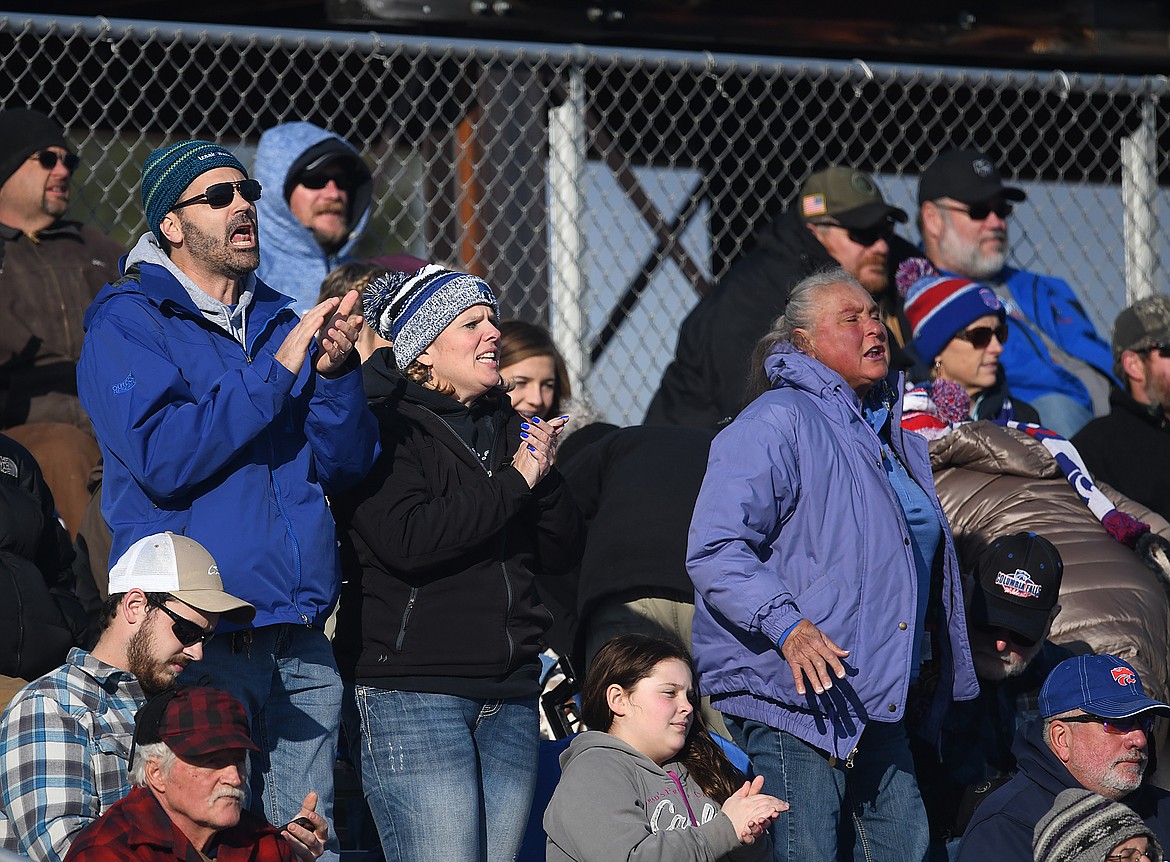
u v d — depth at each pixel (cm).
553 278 2602
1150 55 3084
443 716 1441
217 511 1386
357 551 1475
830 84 3072
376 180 2958
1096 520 2039
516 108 2677
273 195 2380
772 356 1652
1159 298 2370
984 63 3095
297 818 1330
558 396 2108
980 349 2242
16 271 2186
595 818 1435
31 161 2217
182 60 2916
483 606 1460
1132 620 1912
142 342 1402
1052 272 2838
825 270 1717
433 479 1480
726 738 1827
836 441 1578
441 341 1517
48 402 2159
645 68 2597
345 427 1402
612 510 1841
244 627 1385
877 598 1542
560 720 1867
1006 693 1859
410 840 1427
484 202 2652
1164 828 1705
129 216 3966
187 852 1234
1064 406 2528
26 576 1667
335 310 1445
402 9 2659
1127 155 2866
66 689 1367
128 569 1362
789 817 1533
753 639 1543
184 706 1252
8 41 2809
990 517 2012
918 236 2734
